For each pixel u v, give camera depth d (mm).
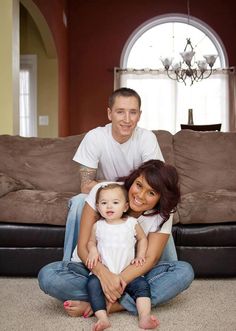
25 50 6527
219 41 7418
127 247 1729
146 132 2092
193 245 2391
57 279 1717
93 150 2084
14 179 2822
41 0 5375
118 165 2098
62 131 6879
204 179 2957
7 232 2398
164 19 7504
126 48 7508
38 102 6559
